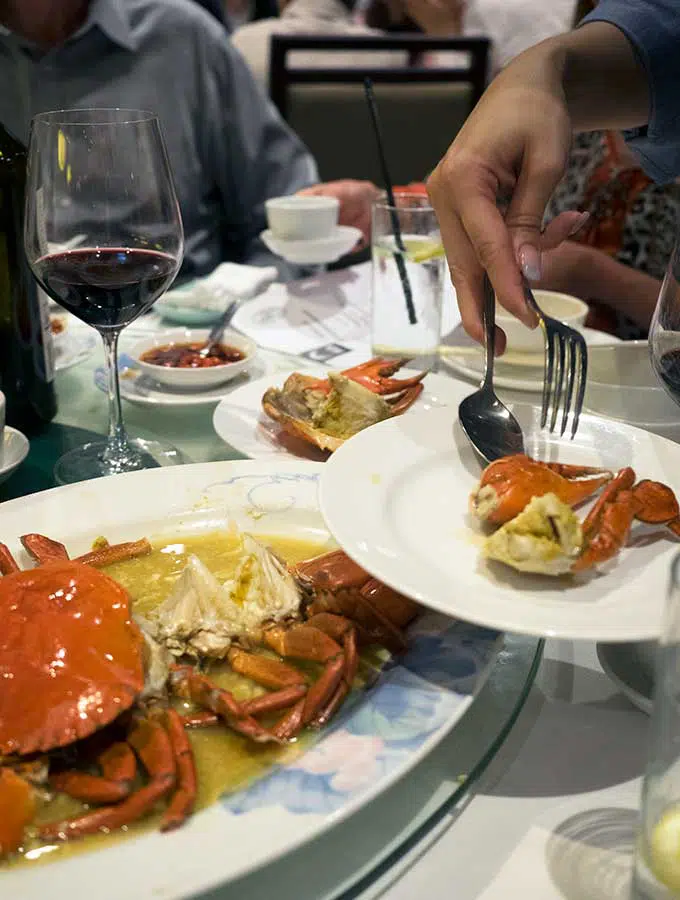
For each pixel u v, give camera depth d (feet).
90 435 1.64
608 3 1.56
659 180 1.79
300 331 2.14
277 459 1.47
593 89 1.52
